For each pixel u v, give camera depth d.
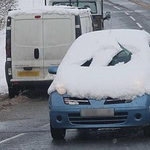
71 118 14.39
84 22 23.95
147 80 14.77
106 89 14.36
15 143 15.01
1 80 28.16
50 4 33.44
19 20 22.91
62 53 22.86
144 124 14.23
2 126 17.72
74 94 14.45
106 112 14.13
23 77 23.02
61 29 22.81
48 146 14.45
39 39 22.86
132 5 69.56
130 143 14.43
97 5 33.62
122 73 14.99
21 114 20.00
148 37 17.31
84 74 15.16
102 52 16.38
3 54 36.81
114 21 52.56
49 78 22.89
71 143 14.70
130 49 16.33
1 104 22.36
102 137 15.37
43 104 22.20
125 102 14.23
